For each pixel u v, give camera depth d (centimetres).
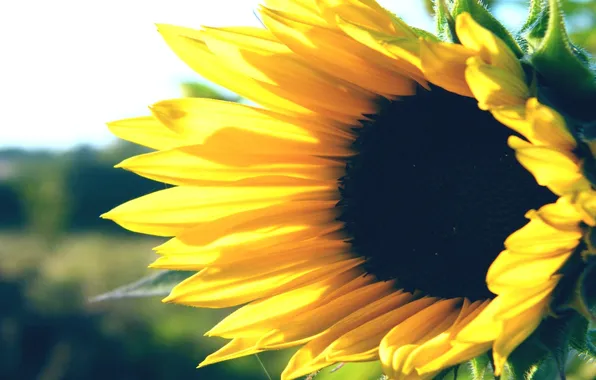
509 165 61
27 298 237
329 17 57
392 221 63
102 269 310
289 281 62
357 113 63
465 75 54
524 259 54
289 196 63
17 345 223
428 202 62
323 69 61
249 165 62
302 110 62
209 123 61
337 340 59
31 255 291
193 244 61
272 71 60
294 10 59
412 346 57
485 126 61
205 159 61
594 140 54
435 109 62
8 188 596
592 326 57
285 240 63
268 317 62
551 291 55
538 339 56
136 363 210
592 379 68
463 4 57
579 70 55
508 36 56
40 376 218
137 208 61
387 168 63
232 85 61
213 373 190
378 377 63
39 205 314
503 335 54
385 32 57
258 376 174
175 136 61
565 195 53
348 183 64
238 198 62
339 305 62
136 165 61
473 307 59
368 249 63
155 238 480
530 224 53
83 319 228
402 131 62
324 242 63
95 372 214
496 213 61
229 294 62
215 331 61
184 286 61
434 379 58
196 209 62
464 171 61
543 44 55
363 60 60
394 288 62
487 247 61
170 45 60
